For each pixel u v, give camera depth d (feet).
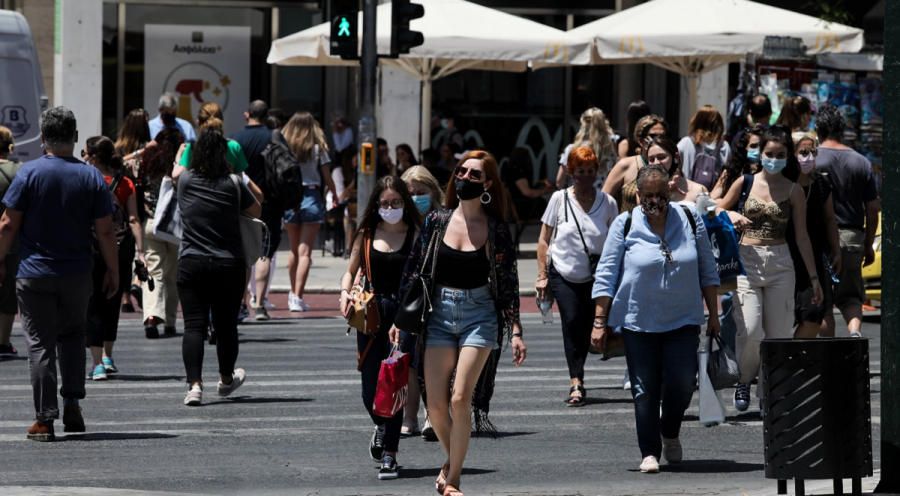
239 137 129.18
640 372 71.36
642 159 93.25
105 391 95.71
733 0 175.22
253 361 110.42
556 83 241.76
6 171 102.47
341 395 95.40
